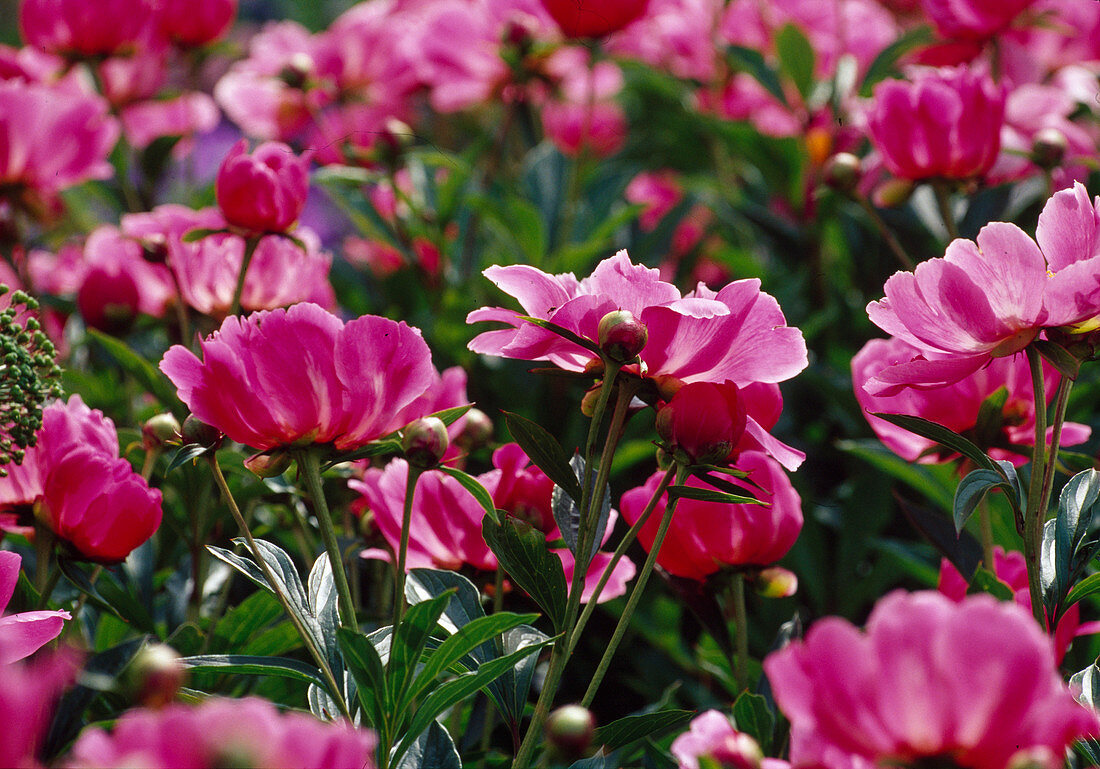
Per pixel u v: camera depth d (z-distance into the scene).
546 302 1.11
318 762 0.94
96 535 1.20
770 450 1.11
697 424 1.10
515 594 1.27
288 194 1.33
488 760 1.22
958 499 1.12
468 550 1.23
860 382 1.26
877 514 1.55
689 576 1.24
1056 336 1.10
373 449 1.11
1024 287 1.09
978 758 0.95
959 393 1.23
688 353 1.10
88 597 1.28
